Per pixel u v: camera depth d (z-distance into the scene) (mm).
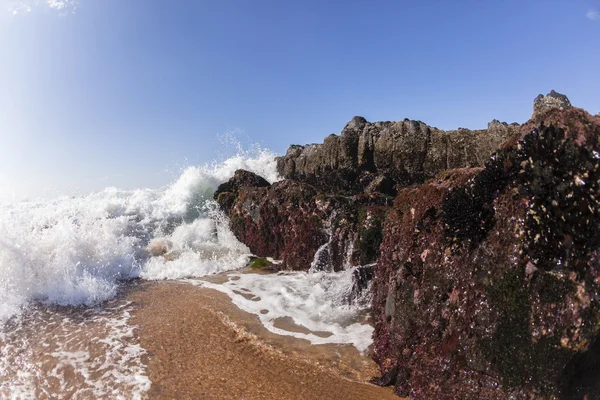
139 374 4559
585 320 3043
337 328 5793
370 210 7461
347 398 4133
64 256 7559
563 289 3080
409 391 4043
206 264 8914
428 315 3883
